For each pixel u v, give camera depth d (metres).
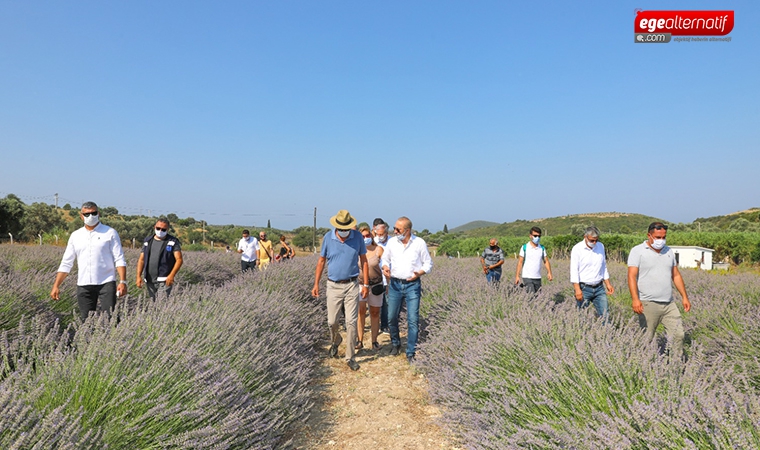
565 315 4.35
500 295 5.70
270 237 53.22
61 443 1.95
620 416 2.41
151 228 41.72
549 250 26.20
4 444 1.91
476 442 2.92
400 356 5.86
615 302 7.84
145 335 3.18
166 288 5.58
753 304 6.66
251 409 2.98
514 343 3.67
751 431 2.12
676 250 22.19
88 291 4.83
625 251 24.19
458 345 4.48
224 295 5.27
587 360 3.09
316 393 4.46
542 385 2.97
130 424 2.36
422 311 6.58
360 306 6.20
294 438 3.48
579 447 2.36
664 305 4.66
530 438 2.58
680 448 2.11
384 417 3.88
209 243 52.38
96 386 2.51
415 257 5.57
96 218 4.81
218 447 2.50
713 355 4.78
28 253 10.12
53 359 2.68
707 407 2.23
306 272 9.04
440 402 3.85
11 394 2.09
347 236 5.34
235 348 3.63
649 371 2.82
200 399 2.67
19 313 4.71
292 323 5.50
